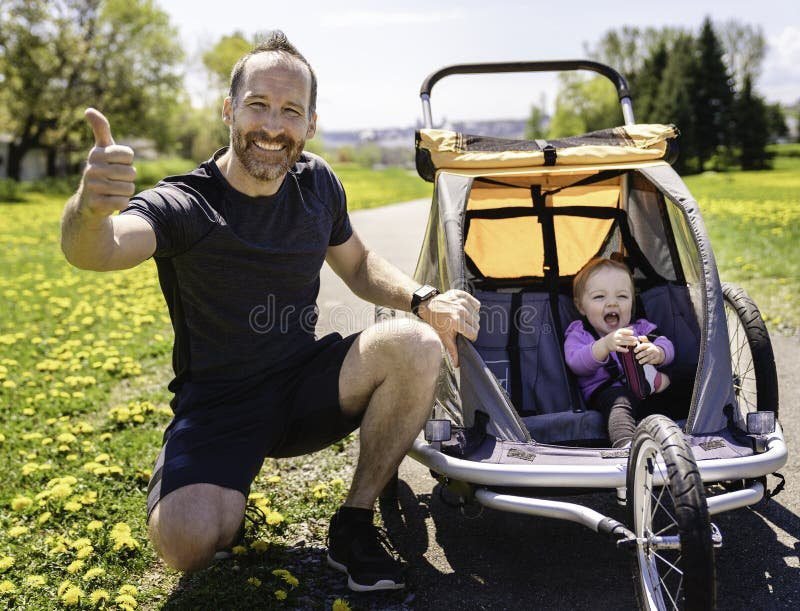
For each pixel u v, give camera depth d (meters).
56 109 38.78
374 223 15.46
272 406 2.52
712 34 50.66
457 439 2.56
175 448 2.38
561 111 56.12
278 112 2.40
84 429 3.85
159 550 2.26
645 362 3.00
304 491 3.27
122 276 8.87
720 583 2.55
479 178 3.64
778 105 70.94
